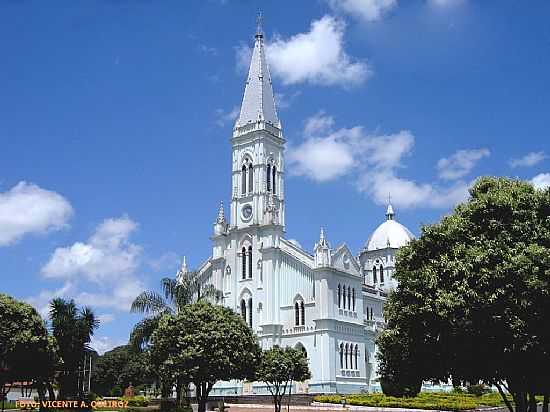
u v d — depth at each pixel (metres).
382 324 128.88
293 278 117.38
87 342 92.06
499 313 41.75
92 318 92.62
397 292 48.44
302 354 90.88
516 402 45.88
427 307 44.28
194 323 71.25
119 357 156.38
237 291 122.44
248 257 122.94
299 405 95.75
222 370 69.94
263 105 128.00
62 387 91.81
